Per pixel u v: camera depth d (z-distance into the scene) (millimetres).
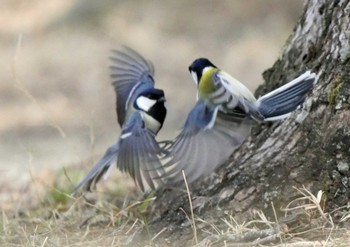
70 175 14078
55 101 25234
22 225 12273
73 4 31422
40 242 11164
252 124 9133
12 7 33031
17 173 16156
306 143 10719
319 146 10609
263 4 29969
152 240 10961
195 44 28781
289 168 10727
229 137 8969
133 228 11547
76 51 29031
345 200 10383
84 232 11711
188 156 8930
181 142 9055
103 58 28344
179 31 29672
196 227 10914
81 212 12250
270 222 10406
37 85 26609
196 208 11109
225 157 8938
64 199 13055
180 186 11484
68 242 11320
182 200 11352
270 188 10766
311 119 10742
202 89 9273
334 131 10516
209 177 11273
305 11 11562
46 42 30000
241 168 11070
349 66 10625
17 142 21469
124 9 30969
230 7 30203
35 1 33125
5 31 31312
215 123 9039
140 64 10938
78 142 20641
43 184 13680
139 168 9719
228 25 29516
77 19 30875
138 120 10055
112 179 13734
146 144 9773
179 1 30797
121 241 11188
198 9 30375
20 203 13219
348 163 10406
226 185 11070
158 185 11594
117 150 10258
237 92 9195
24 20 31984
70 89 26188
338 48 10773
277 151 10914
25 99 25500
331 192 10445
